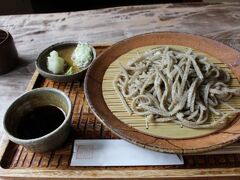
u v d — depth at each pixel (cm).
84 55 33
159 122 26
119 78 30
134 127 25
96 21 45
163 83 28
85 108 29
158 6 47
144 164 23
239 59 30
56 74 32
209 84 28
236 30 40
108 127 24
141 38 35
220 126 25
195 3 47
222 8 45
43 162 24
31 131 25
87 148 25
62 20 46
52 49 35
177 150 22
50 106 27
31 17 47
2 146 26
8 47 34
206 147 22
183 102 26
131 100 28
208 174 22
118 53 33
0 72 35
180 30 41
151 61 31
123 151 24
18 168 24
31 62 37
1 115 30
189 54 29
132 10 47
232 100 27
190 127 25
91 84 29
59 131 23
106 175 23
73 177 23
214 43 33
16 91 33
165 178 22
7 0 80
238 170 23
